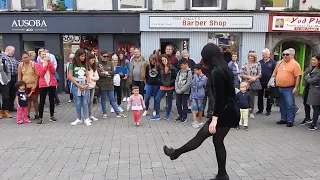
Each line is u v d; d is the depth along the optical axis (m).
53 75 7.99
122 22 13.05
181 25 12.86
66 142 6.16
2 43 13.52
